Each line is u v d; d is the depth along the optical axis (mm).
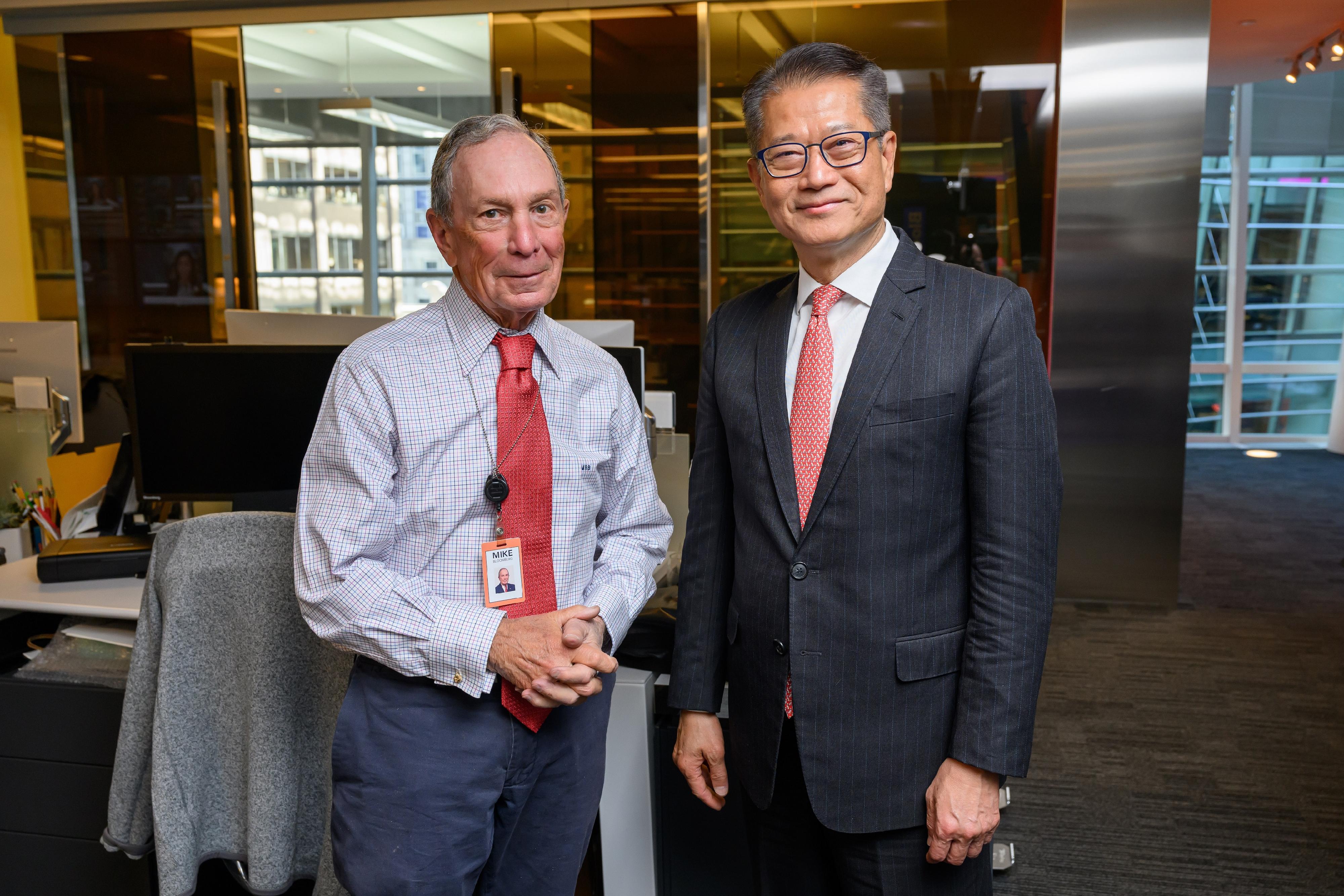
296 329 2807
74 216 5625
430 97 5273
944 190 4730
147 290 5645
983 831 1274
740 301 1576
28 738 2100
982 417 1277
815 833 1467
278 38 5328
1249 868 2445
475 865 1362
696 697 1538
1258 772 2943
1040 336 4652
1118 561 4578
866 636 1312
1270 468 7734
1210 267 8758
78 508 2779
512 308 1335
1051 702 3471
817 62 1284
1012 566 1260
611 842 2041
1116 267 4426
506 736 1338
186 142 5465
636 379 2586
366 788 1328
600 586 1486
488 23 5113
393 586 1286
